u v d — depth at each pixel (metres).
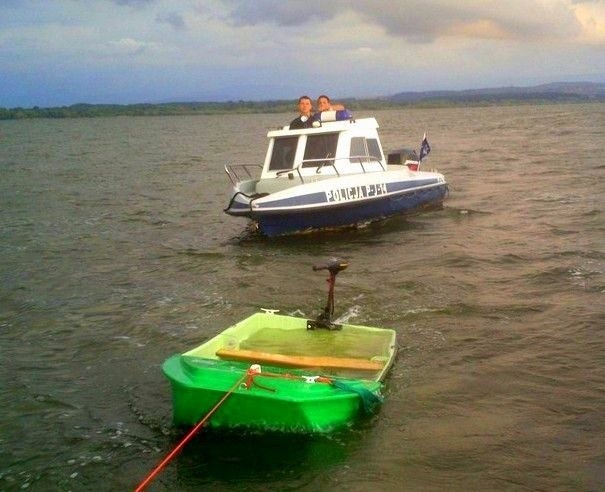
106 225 17.28
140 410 6.68
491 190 21.19
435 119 107.69
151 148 52.09
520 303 9.58
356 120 15.59
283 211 13.88
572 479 5.32
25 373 7.71
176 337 8.77
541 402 6.59
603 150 35.22
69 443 6.09
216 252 13.66
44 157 43.22
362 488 5.25
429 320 9.01
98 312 9.91
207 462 5.63
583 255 12.17
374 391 6.22
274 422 5.88
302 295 10.38
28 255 13.88
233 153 44.41
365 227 15.31
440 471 5.45
